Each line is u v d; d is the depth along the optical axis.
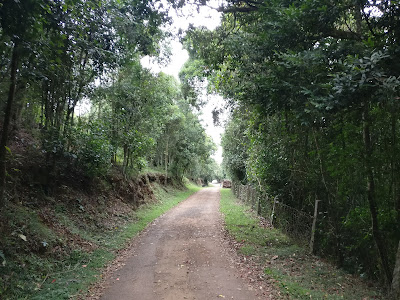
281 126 8.91
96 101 12.55
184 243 8.56
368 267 5.91
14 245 5.59
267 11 6.76
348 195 6.23
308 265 6.55
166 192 23.16
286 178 10.26
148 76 14.71
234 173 25.12
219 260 6.86
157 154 27.61
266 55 7.03
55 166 9.18
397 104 4.25
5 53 5.99
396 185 5.11
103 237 8.74
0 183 5.76
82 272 5.90
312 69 5.57
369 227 5.64
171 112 22.19
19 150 9.05
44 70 6.19
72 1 4.96
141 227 10.75
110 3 7.69
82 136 10.29
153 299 4.70
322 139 7.07
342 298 4.69
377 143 5.51
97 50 7.14
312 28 6.21
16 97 8.29
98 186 12.09
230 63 8.63
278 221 10.58
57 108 9.20
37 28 4.70
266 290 5.07
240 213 14.51
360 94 4.44
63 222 7.98
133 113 13.96
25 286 4.85
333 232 6.80
